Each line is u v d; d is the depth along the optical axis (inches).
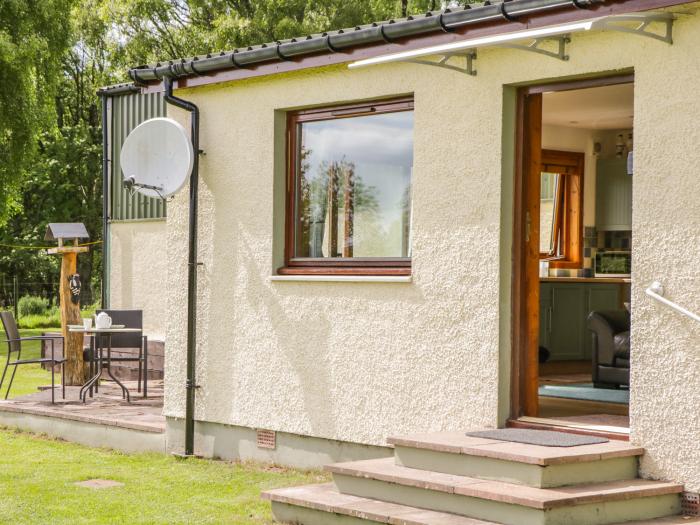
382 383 324.5
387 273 329.1
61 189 1576.0
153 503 300.4
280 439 358.9
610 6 257.9
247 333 368.2
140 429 400.5
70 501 303.0
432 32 303.7
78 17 1317.7
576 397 365.7
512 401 297.3
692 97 253.0
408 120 329.7
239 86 373.4
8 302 1488.7
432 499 253.9
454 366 304.8
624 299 507.2
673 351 256.1
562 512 232.1
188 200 390.3
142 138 389.1
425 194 314.3
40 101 1013.2
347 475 276.4
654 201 260.5
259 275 364.8
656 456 259.1
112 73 1525.6
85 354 569.3
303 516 269.9
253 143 367.9
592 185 528.4
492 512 239.5
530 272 301.4
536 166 301.4
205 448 384.2
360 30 315.9
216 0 1279.5
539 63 285.4
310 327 347.3
